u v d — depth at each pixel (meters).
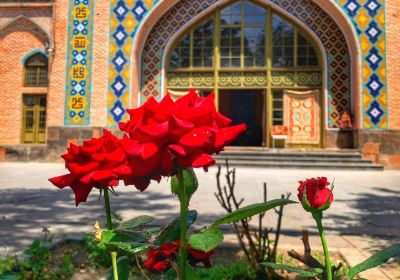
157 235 0.91
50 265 2.54
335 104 12.56
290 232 3.54
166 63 13.39
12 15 13.17
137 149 0.63
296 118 12.93
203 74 13.38
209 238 0.75
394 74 11.66
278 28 13.27
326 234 3.52
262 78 13.17
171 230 0.88
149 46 13.34
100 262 2.55
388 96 11.62
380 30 11.84
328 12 12.62
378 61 11.75
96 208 4.74
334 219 4.27
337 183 7.83
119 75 12.41
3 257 2.53
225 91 19.20
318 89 12.91
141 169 0.65
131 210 4.65
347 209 4.95
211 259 2.68
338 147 12.38
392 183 7.90
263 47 13.29
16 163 12.08
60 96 12.51
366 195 6.21
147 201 5.40
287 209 4.82
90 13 12.68
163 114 0.66
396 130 11.51
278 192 6.33
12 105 13.12
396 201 5.62
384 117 11.59
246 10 13.41
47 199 5.47
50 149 12.38
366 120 11.65
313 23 12.84
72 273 2.40
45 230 2.70
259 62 13.28
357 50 11.84
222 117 0.71
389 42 11.77
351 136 12.33
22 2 12.96
